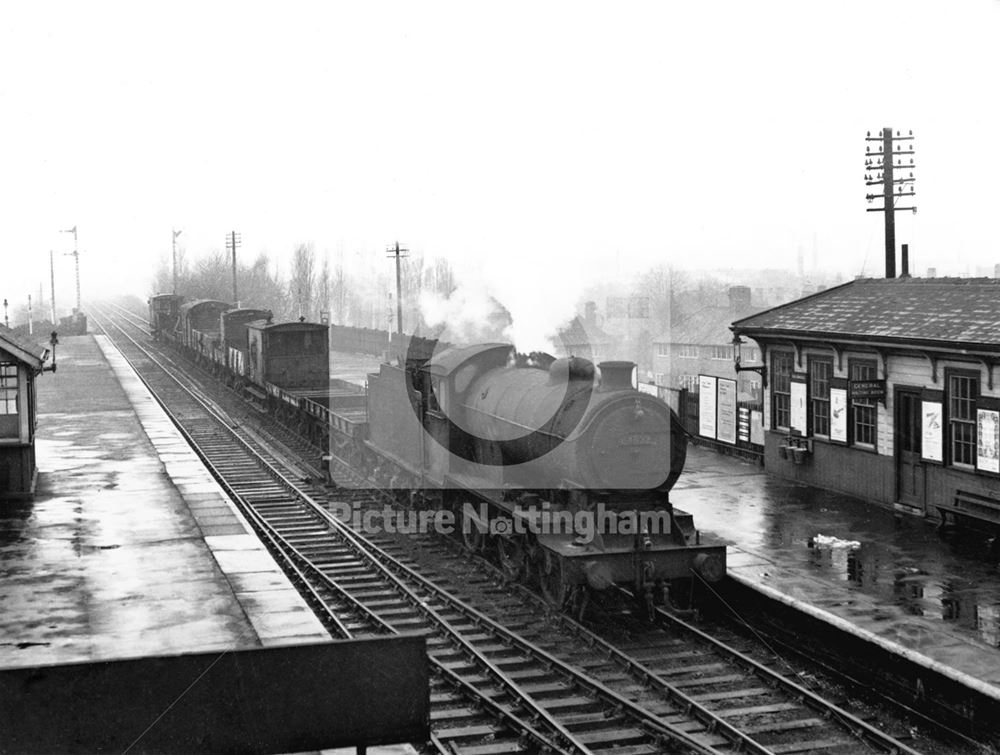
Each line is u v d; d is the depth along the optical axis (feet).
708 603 46.96
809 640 41.27
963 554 49.34
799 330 64.64
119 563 51.16
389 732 25.09
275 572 49.80
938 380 54.70
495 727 34.35
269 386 111.24
